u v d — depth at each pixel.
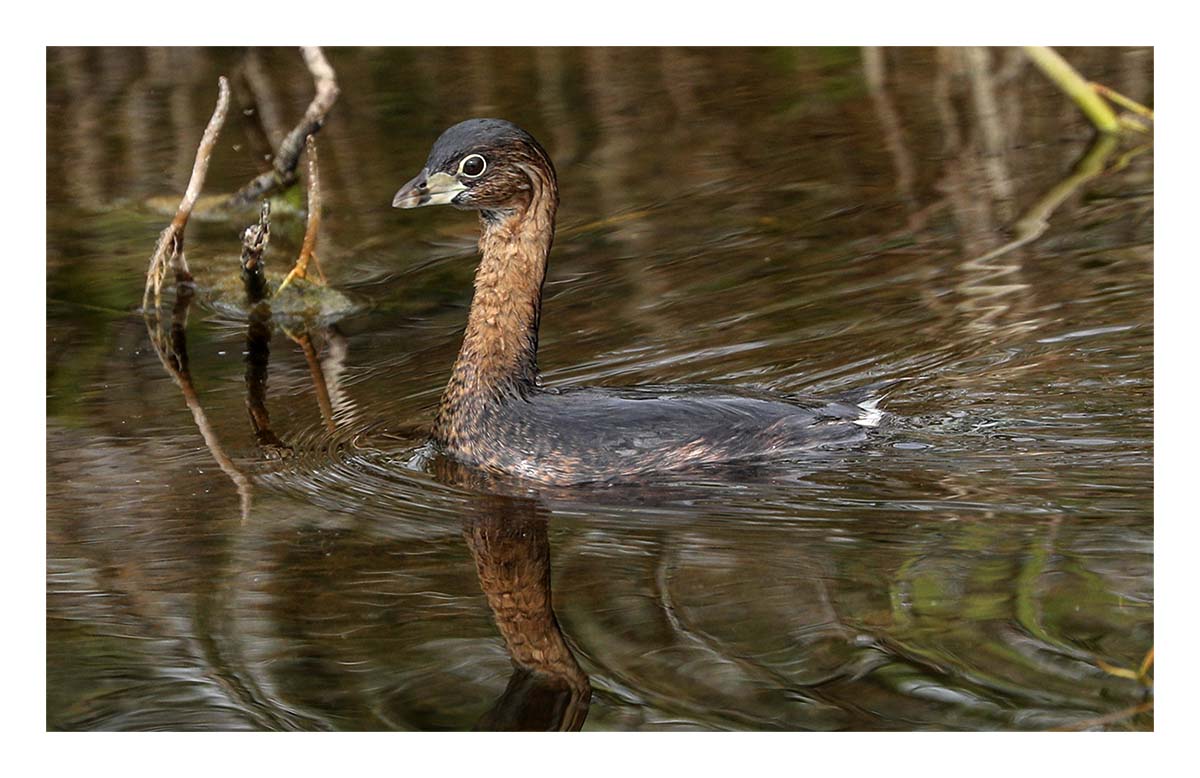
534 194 12.49
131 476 12.34
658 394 12.73
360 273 17.50
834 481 11.91
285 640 9.73
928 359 14.30
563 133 20.95
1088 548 10.52
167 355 15.35
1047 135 20.55
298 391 14.32
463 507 11.72
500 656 9.46
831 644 9.40
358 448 12.98
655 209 18.56
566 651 9.48
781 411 12.61
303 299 16.69
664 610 9.92
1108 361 14.04
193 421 13.58
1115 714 8.57
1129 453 12.18
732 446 12.29
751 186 19.17
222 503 11.84
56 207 19.31
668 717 8.71
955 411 13.17
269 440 13.14
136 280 17.36
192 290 17.11
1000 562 10.38
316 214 16.50
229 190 19.56
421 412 13.77
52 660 9.56
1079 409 13.10
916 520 11.16
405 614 10.03
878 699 8.80
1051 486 11.62
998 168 19.44
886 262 16.75
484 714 8.88
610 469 12.09
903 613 9.76
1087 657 9.12
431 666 9.41
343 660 9.49
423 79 22.88
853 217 18.12
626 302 16.02
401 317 16.22
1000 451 12.34
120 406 13.93
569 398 12.54
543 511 11.62
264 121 21.50
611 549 10.89
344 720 8.88
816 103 22.02
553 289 16.45
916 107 21.73
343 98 22.14
